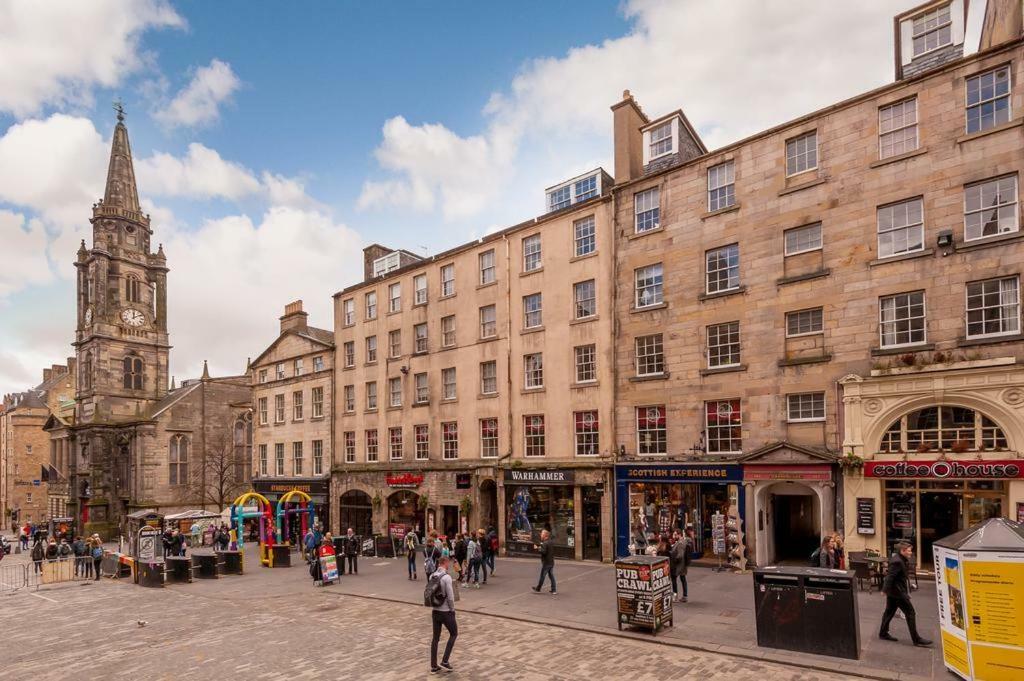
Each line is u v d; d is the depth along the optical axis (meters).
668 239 22.86
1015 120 16.39
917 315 17.61
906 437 17.33
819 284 19.27
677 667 10.77
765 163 20.73
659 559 13.03
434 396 30.44
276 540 33.22
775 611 11.38
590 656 11.58
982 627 9.07
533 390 26.28
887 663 10.33
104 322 61.03
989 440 16.20
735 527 19.95
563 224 26.06
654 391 22.66
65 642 14.42
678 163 23.53
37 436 76.75
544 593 17.36
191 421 57.12
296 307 40.97
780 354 19.84
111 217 63.03
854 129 19.06
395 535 30.47
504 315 27.75
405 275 32.78
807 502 23.28
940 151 17.52
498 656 11.84
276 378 40.94
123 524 52.41
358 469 33.72
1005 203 16.56
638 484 22.70
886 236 18.34
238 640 13.87
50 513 66.56
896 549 11.75
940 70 17.61
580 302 25.42
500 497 26.73
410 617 15.49
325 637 13.81
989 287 16.53
